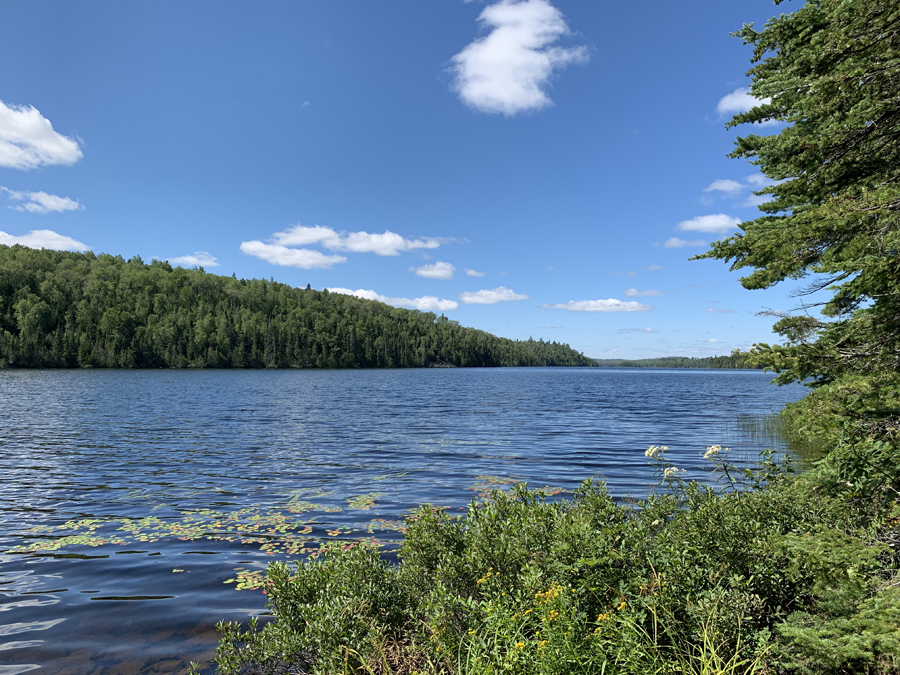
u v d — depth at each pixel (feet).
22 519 31.81
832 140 14.78
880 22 13.01
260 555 25.36
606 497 17.29
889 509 13.12
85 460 52.44
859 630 10.26
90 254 522.06
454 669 12.60
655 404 134.62
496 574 14.35
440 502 36.04
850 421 13.65
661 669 11.21
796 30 16.56
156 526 30.22
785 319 15.08
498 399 149.89
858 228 13.32
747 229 15.99
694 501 17.30
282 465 50.49
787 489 16.90
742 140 17.62
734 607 12.12
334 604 13.88
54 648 16.51
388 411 110.63
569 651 11.00
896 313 13.30
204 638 17.20
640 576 13.43
